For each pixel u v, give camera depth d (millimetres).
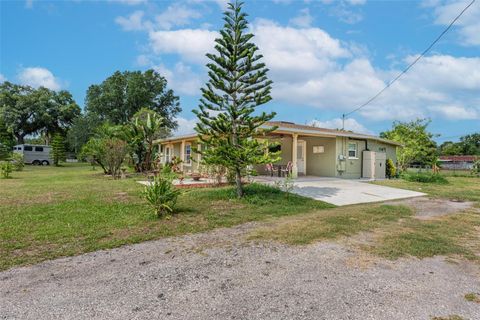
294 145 13797
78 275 3387
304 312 2594
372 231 5305
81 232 5012
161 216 6168
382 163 16297
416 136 21078
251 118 8406
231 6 8430
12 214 6145
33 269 3564
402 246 4426
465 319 2510
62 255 4031
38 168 26781
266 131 9055
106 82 38625
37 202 7492
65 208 6773
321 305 2717
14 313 2557
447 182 14266
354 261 3838
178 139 18375
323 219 6207
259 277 3334
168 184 6586
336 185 11984
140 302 2764
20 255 4004
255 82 8602
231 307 2676
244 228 5535
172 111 42719
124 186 10992
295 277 3338
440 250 4277
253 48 8438
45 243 4484
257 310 2625
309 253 4133
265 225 5754
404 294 2949
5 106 37594
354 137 15688
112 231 5137
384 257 3988
